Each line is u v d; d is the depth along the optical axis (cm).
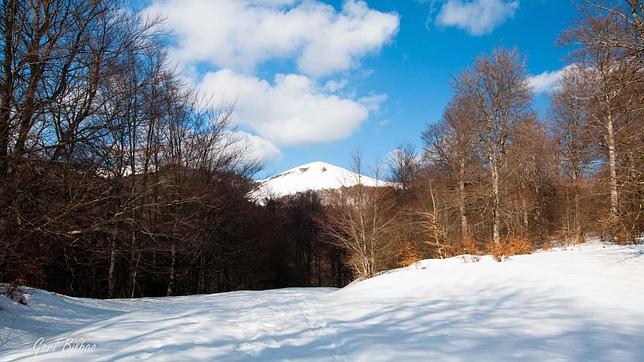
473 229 2656
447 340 635
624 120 1597
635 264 1148
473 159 2589
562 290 940
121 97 1423
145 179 1912
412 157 4044
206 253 3188
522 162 2528
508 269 1214
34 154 1119
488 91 2462
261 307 1135
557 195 2905
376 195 2678
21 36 1106
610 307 788
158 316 939
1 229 1021
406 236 2716
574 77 1850
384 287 1307
